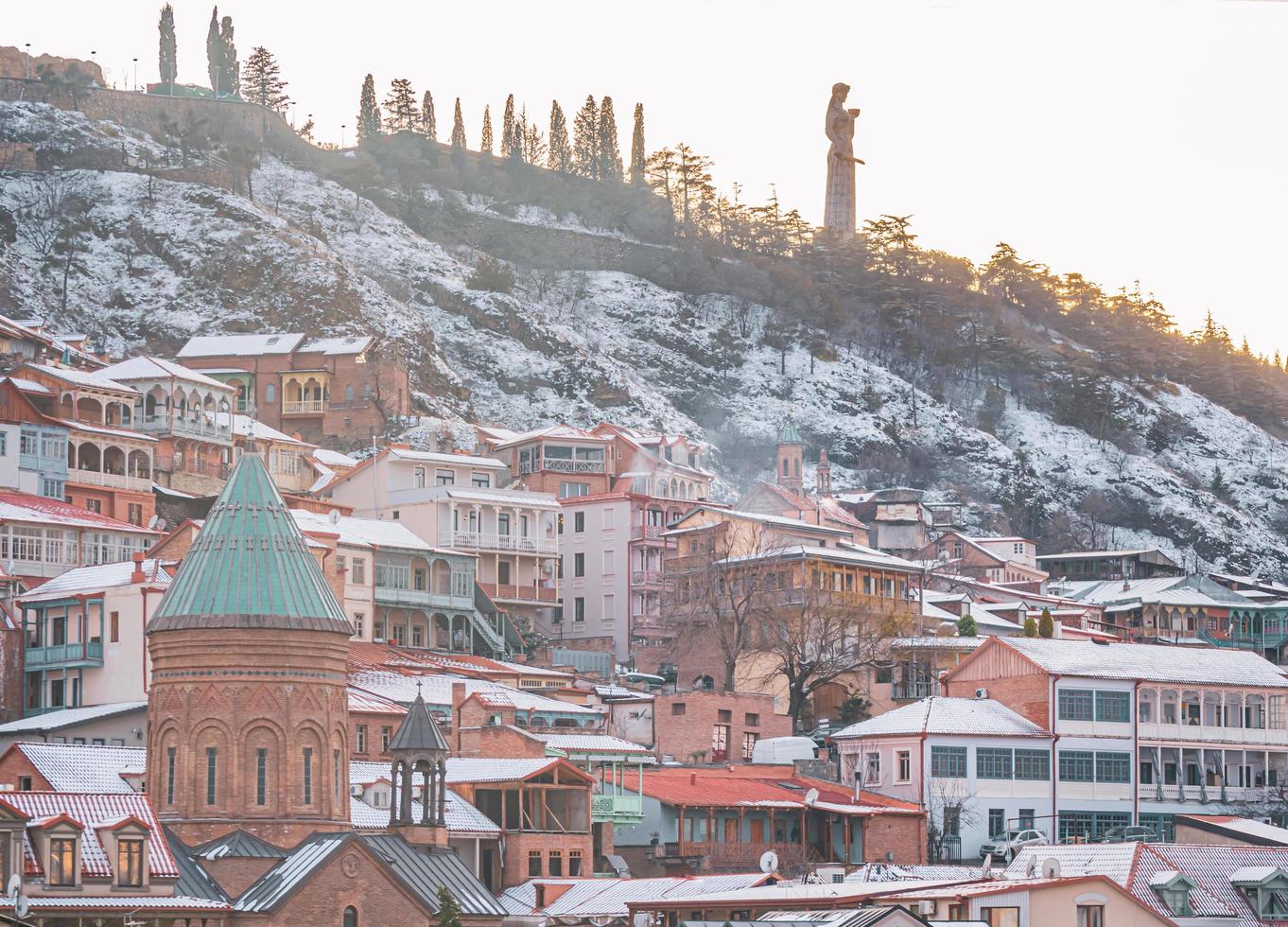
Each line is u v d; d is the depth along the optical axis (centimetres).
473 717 18275
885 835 18250
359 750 17812
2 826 11156
